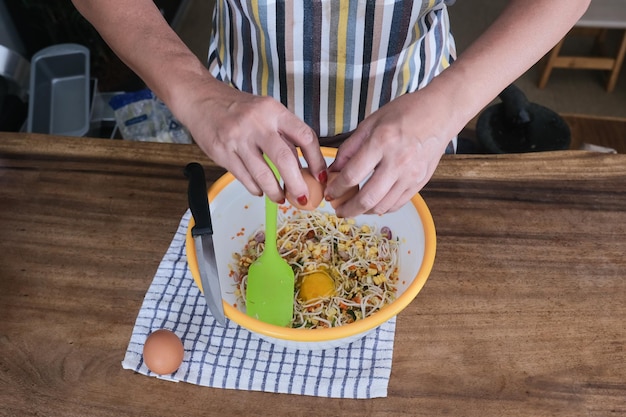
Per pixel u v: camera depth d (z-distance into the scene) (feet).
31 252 2.77
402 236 2.58
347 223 2.77
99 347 2.45
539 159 3.07
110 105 5.45
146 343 2.35
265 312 2.40
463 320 2.50
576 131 5.12
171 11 8.14
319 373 2.37
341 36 2.85
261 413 2.27
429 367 2.37
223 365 2.40
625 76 7.60
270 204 2.21
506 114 4.71
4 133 3.24
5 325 2.52
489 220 2.83
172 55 2.40
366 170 1.97
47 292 2.63
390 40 2.88
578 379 2.32
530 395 2.28
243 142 2.03
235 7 2.91
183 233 2.82
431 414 2.24
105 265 2.72
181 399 2.31
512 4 2.51
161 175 3.05
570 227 2.80
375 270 2.56
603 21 6.47
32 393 2.32
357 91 3.11
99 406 2.28
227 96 2.16
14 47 6.31
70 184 3.02
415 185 2.07
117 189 3.00
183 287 2.63
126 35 2.51
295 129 2.02
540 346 2.41
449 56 3.54
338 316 2.44
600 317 2.50
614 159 3.06
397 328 2.48
